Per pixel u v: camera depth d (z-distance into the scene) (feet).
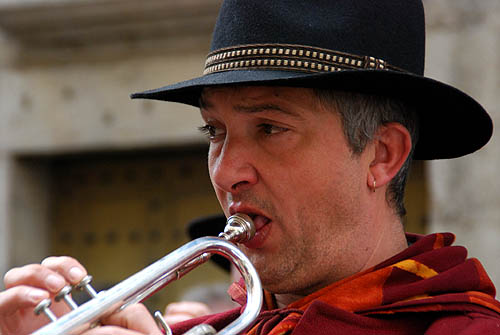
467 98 14.06
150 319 12.41
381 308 13.46
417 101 14.52
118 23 45.44
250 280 13.29
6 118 48.29
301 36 13.46
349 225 13.85
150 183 51.60
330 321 13.20
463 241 39.27
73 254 52.06
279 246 13.67
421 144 15.96
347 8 13.73
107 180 52.11
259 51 13.53
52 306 14.47
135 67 46.44
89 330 11.99
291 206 13.57
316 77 12.91
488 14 39.01
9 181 48.96
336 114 13.73
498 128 38.75
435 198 39.88
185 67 45.65
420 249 14.17
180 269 13.58
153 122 46.62
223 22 14.10
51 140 47.83
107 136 47.06
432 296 13.60
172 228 51.08
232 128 13.76
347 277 14.01
